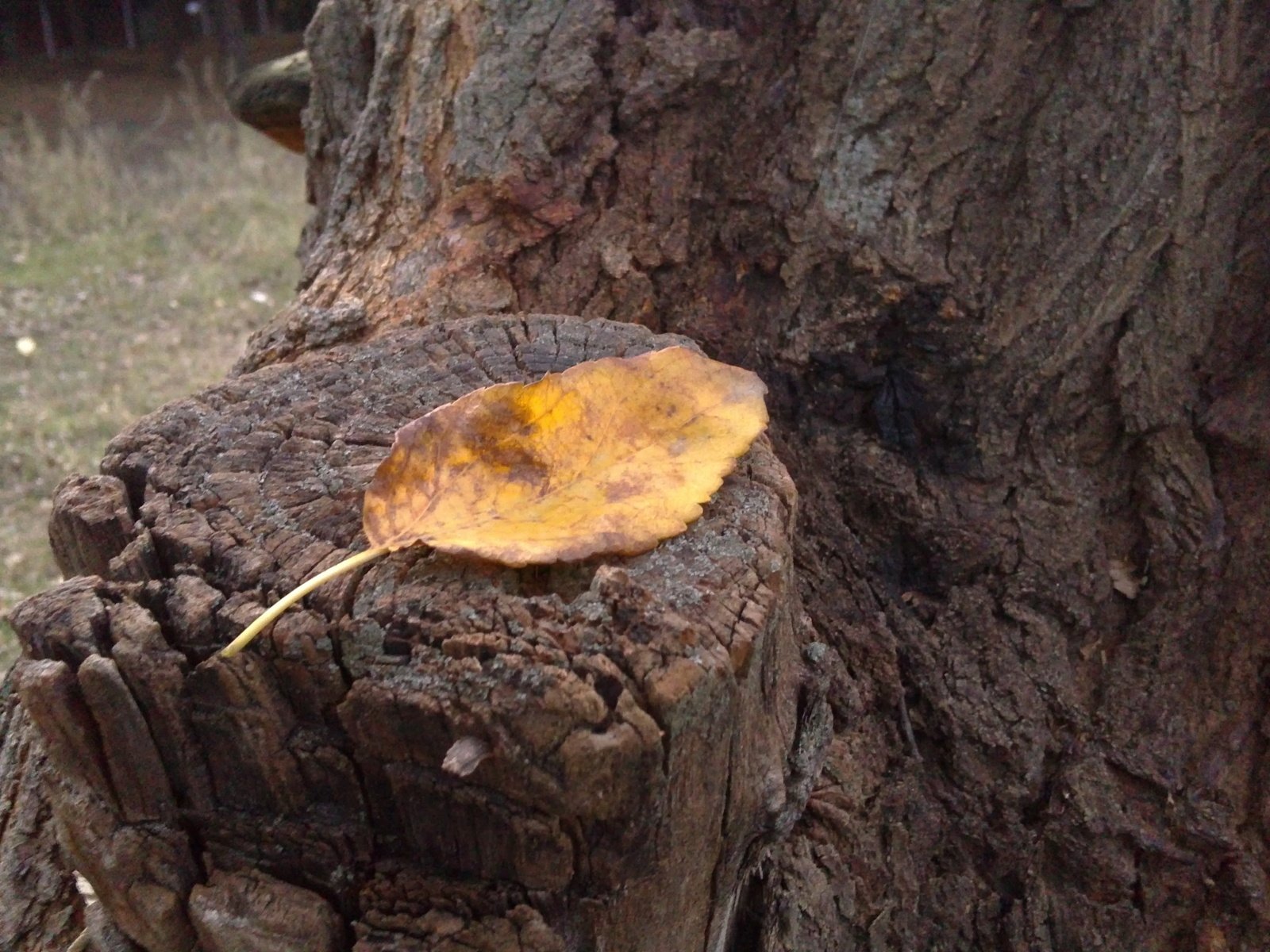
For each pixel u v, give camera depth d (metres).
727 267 0.37
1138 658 0.34
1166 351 0.33
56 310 1.04
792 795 0.25
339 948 0.21
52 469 0.76
